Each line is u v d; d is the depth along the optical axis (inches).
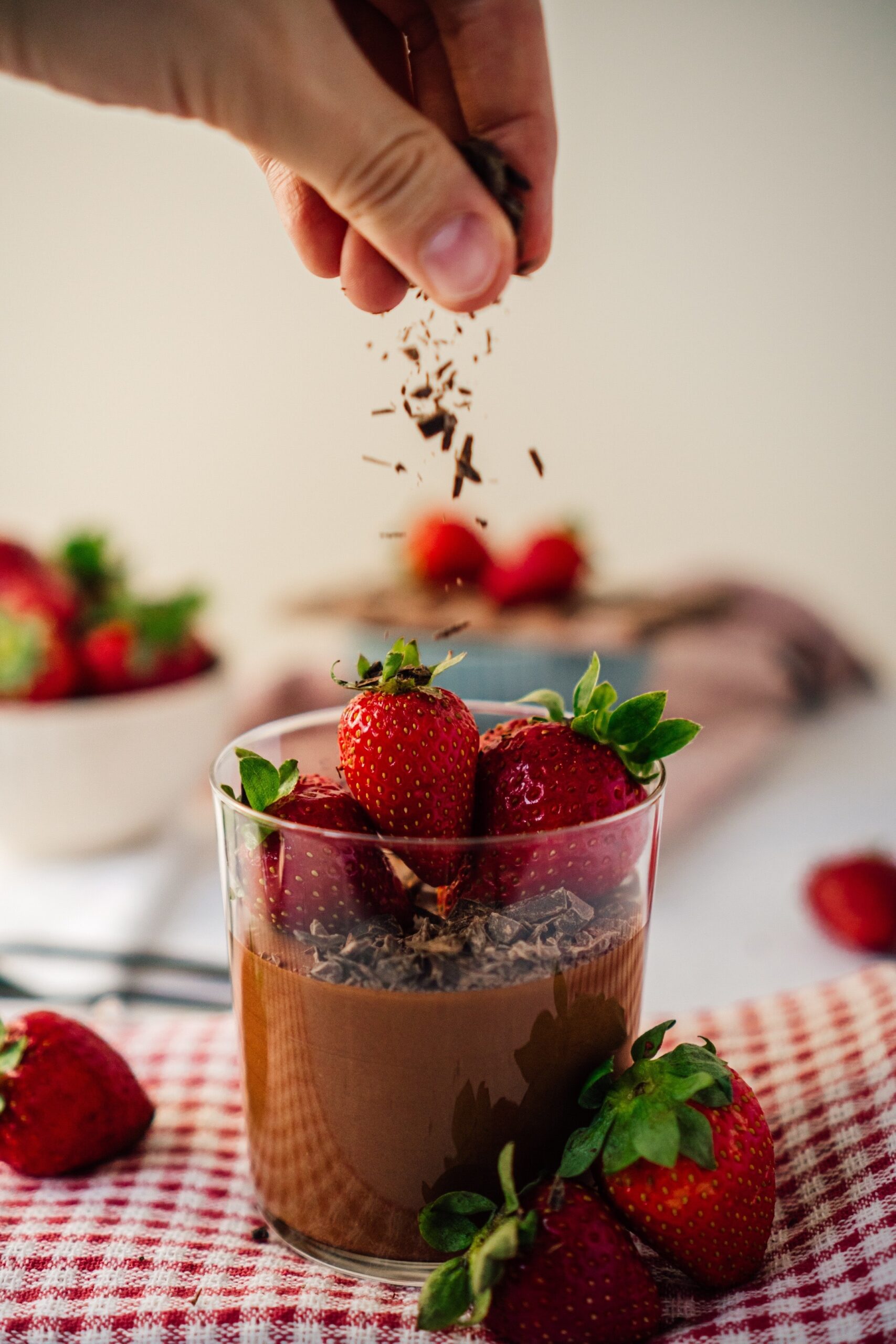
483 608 28.2
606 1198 12.8
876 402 43.0
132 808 23.6
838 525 44.8
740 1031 16.2
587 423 45.3
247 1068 13.6
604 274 43.6
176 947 20.1
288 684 30.8
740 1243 12.5
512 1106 12.9
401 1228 13.1
